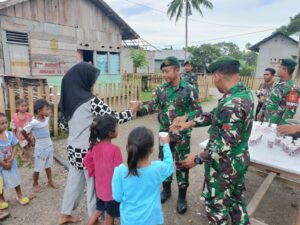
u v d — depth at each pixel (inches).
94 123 92.4
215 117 84.5
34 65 388.8
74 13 434.6
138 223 82.0
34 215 120.1
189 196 141.2
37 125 130.0
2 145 119.3
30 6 373.4
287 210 132.0
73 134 100.5
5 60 355.3
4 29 348.5
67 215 112.3
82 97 97.3
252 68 1407.5
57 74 422.3
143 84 663.8
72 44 438.6
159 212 86.7
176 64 114.9
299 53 615.5
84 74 97.1
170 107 119.2
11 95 216.7
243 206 98.1
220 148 80.1
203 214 125.1
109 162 93.9
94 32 472.4
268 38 1106.1
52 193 139.3
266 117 173.9
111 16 490.6
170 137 120.6
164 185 135.0
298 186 108.3
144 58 855.1
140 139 76.4
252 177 168.2
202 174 169.0
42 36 393.7
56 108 232.8
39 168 135.8
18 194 128.5
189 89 117.1
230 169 84.0
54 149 206.1
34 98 242.1
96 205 102.7
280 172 101.6
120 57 535.2
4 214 116.5
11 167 123.3
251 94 83.3
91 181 101.7
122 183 80.1
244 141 84.2
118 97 307.4
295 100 153.9
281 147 119.1
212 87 825.5
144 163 79.7
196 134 266.7
